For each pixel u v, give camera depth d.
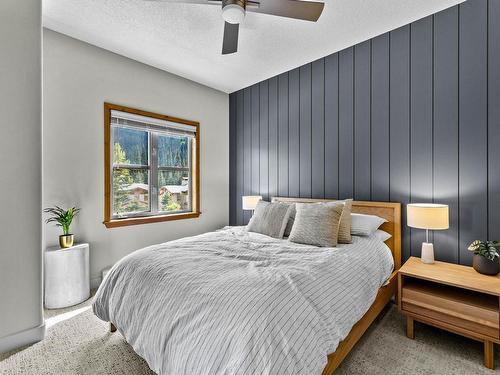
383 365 1.58
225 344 1.04
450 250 2.20
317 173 3.09
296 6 1.71
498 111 1.97
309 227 2.20
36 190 1.90
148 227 3.27
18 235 1.82
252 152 3.88
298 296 1.24
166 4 2.13
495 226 1.99
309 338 1.11
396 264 2.42
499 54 1.97
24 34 1.84
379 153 2.61
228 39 2.02
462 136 2.13
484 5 2.03
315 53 2.93
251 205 3.49
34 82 1.88
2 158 1.76
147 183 3.37
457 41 2.15
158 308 1.36
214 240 2.24
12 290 1.79
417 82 2.36
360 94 2.72
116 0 2.08
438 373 1.52
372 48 2.63
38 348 1.77
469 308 1.62
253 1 1.67
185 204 3.80
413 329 1.87
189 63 3.18
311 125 3.14
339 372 1.51
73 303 2.38
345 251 1.92
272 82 3.57
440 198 2.24
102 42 2.72
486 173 2.03
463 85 2.12
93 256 2.79
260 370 0.94
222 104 4.16
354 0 2.08
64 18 2.32
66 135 2.60
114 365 1.61
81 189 2.70
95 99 2.79
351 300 1.48
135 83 3.11
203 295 1.25
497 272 1.78
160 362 1.23
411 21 2.37
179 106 3.57
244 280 1.33
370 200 2.67
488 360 1.56
